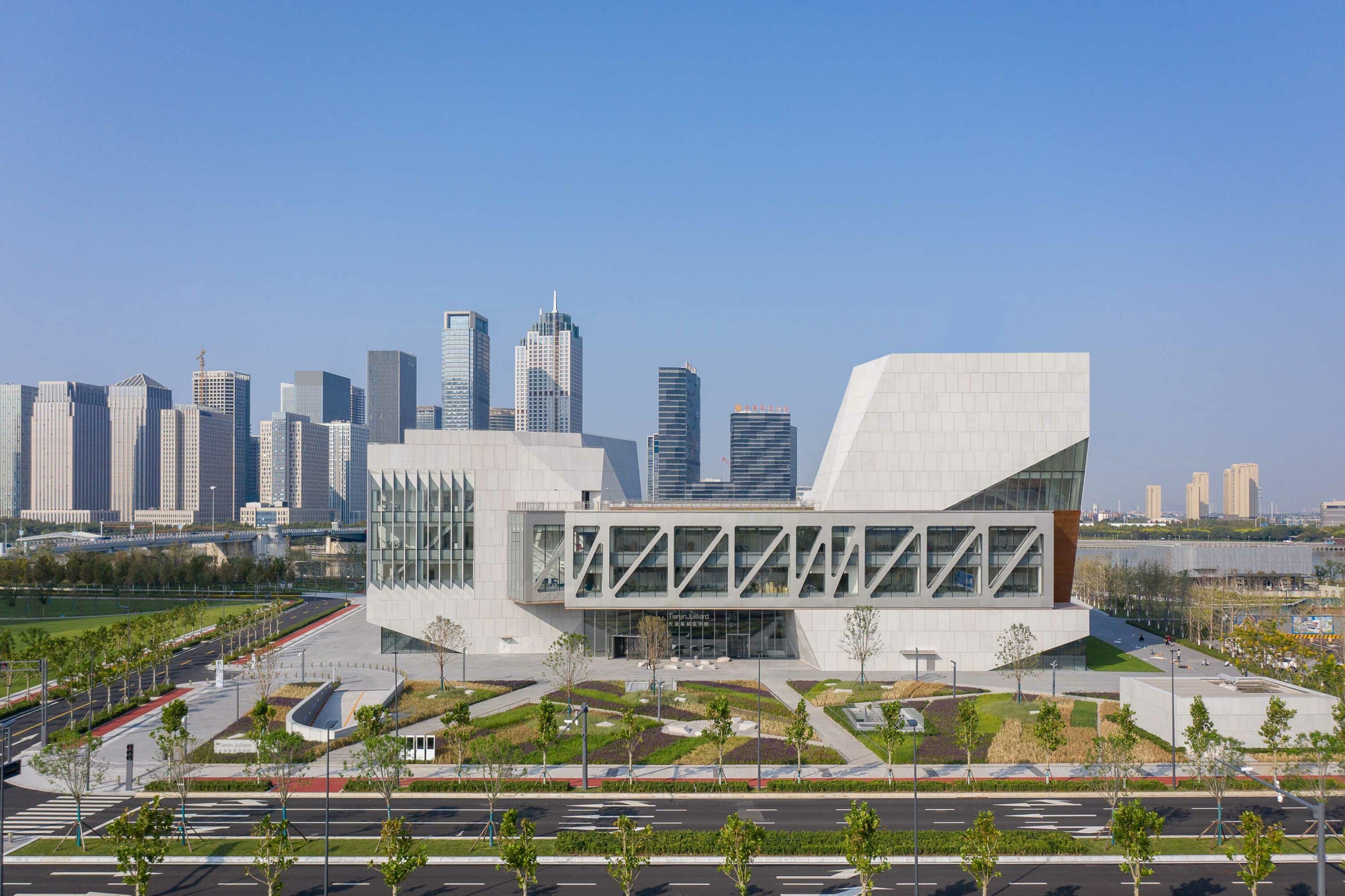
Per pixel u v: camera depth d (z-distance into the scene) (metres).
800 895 54.78
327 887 54.62
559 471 134.62
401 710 97.81
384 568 132.50
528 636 132.75
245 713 97.44
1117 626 160.12
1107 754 70.19
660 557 123.75
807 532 122.31
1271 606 169.38
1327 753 69.69
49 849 61.44
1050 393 122.38
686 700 101.88
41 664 91.19
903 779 76.44
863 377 128.50
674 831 64.69
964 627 120.44
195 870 58.12
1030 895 54.91
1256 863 52.09
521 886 55.34
